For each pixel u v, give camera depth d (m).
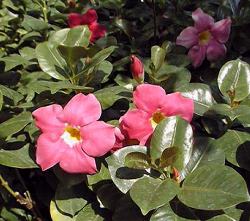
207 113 0.34
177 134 0.30
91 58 0.34
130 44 0.51
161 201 0.28
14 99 0.37
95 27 0.50
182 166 0.30
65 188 0.33
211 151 0.32
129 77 0.41
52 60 0.36
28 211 0.37
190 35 0.43
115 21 0.52
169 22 0.51
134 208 0.30
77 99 0.31
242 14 0.47
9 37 0.51
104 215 0.32
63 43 0.37
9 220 0.36
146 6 0.53
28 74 0.40
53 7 0.55
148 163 0.30
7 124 0.33
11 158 0.32
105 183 0.32
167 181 0.29
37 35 0.48
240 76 0.35
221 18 0.49
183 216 0.29
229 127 0.35
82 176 0.32
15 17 0.52
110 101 0.33
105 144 0.30
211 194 0.28
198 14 0.43
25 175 0.38
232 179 0.28
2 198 0.36
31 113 0.33
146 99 0.31
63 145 0.30
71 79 0.35
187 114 0.32
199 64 0.44
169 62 0.42
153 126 0.32
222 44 0.43
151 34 0.50
